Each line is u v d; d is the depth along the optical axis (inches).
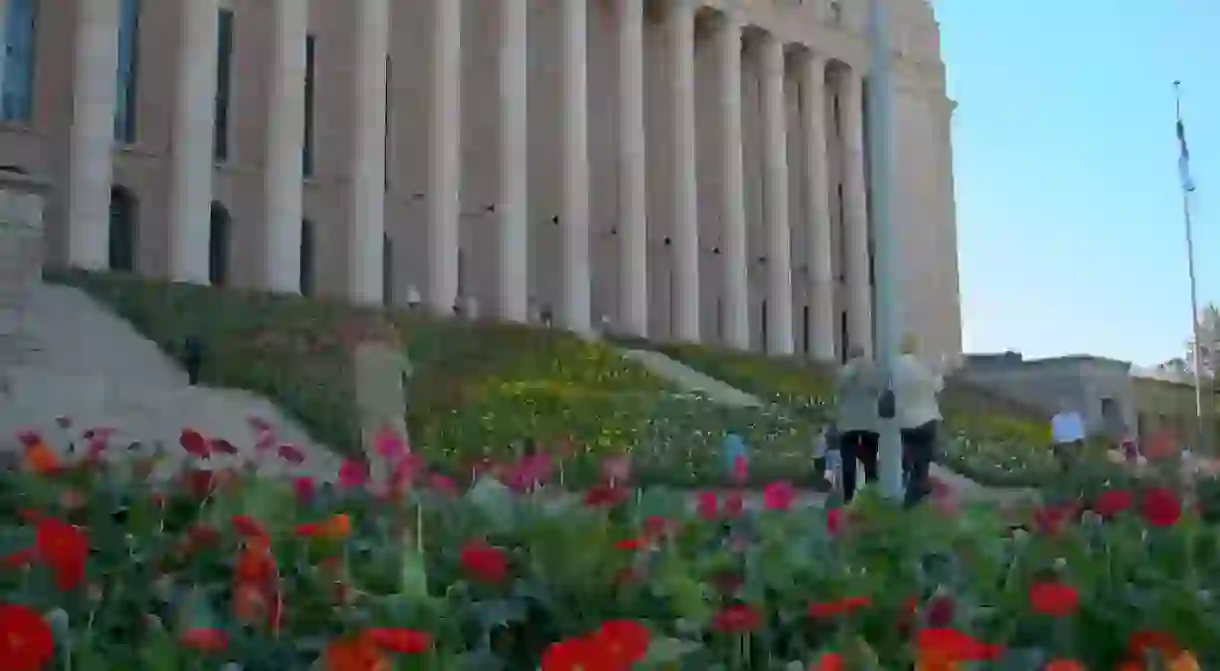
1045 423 1834.4
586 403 1085.1
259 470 432.8
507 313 1675.7
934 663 133.6
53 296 1018.1
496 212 1704.0
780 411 1263.5
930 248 2404.0
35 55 1391.5
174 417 800.3
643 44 2036.2
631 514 282.0
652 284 2014.0
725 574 207.2
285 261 1449.3
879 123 573.0
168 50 1493.6
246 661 171.6
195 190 1376.7
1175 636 172.6
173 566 222.2
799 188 2262.6
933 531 256.1
